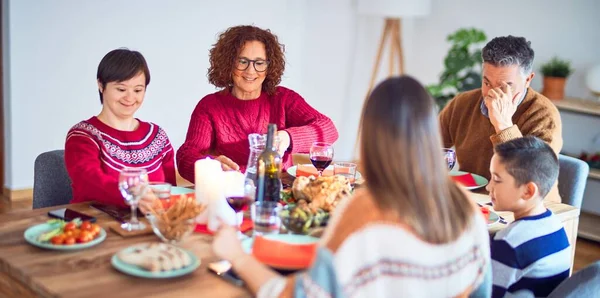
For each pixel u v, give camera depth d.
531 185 2.04
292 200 2.30
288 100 3.00
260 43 2.81
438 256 1.42
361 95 6.28
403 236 1.38
